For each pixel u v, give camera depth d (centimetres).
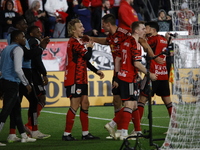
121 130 1897
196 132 1591
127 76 1831
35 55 1922
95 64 3425
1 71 1855
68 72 1970
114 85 1911
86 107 1997
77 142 1906
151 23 2127
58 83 3288
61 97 3288
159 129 2255
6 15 3669
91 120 2638
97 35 3794
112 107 3228
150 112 1514
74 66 1956
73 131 2272
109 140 1944
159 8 4578
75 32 1977
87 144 1842
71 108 1970
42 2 3925
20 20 2055
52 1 3872
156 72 2119
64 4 3941
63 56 3491
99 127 2381
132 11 2630
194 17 1683
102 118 2711
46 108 3228
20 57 1803
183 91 1609
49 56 3478
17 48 1808
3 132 2269
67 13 4075
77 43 1942
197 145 1548
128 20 2592
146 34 2128
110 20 2019
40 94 2106
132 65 1839
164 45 2112
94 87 3316
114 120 1905
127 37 1958
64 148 1753
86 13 3778
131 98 1852
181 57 1602
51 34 3875
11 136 1962
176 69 1573
